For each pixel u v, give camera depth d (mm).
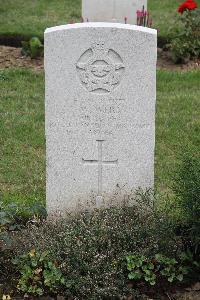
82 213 2885
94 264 2625
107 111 2818
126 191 2914
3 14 6234
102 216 2838
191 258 2695
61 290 2611
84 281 2574
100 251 2705
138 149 2861
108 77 2777
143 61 2758
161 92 4559
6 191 3312
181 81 4742
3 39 5508
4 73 4785
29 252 2686
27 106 4320
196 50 5176
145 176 2896
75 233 2729
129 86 2789
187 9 5184
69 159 2879
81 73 2777
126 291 2590
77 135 2848
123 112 2818
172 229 2729
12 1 6699
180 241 2793
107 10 5324
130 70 2770
